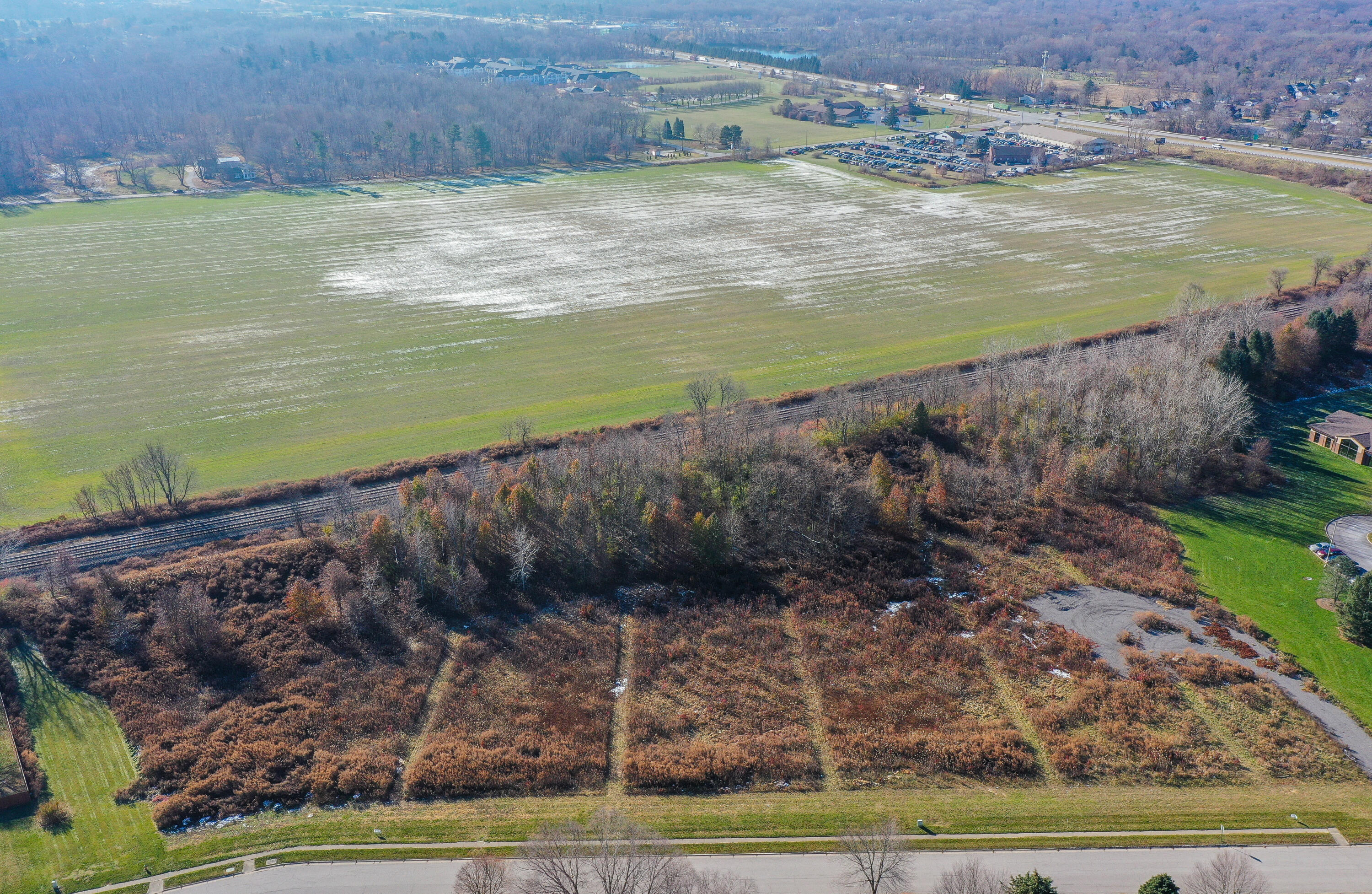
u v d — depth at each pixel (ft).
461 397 504.84
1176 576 352.28
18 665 305.32
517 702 292.40
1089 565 360.48
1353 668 306.96
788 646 320.91
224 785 260.83
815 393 497.87
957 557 367.66
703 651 316.60
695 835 242.58
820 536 373.81
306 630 322.96
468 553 354.54
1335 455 443.73
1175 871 229.86
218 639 316.40
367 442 454.40
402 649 316.81
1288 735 277.23
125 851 240.73
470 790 260.62
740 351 561.84
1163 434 416.87
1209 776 263.49
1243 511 398.62
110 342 574.97
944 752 271.08
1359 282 609.01
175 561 358.43
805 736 280.10
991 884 216.95
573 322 611.88
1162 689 296.30
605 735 279.90
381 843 241.55
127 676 301.02
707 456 399.24
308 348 568.41
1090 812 250.16
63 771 266.98
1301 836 240.94
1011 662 310.45
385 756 271.49
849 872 230.27
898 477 401.70
